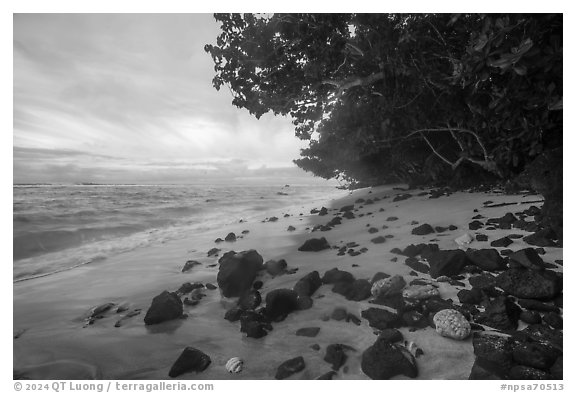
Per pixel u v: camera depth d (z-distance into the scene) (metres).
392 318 3.05
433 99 10.01
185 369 2.76
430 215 7.35
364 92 11.73
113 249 8.77
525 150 7.71
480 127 8.99
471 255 4.00
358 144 13.83
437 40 8.09
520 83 5.75
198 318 3.81
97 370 2.89
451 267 3.85
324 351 2.86
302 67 9.77
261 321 3.42
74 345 3.30
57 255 8.29
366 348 2.82
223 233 9.87
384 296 3.58
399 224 7.14
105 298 4.72
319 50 9.23
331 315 3.43
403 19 8.54
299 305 3.69
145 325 3.69
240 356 2.92
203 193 40.34
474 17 6.56
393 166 16.53
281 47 9.38
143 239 10.21
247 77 10.22
